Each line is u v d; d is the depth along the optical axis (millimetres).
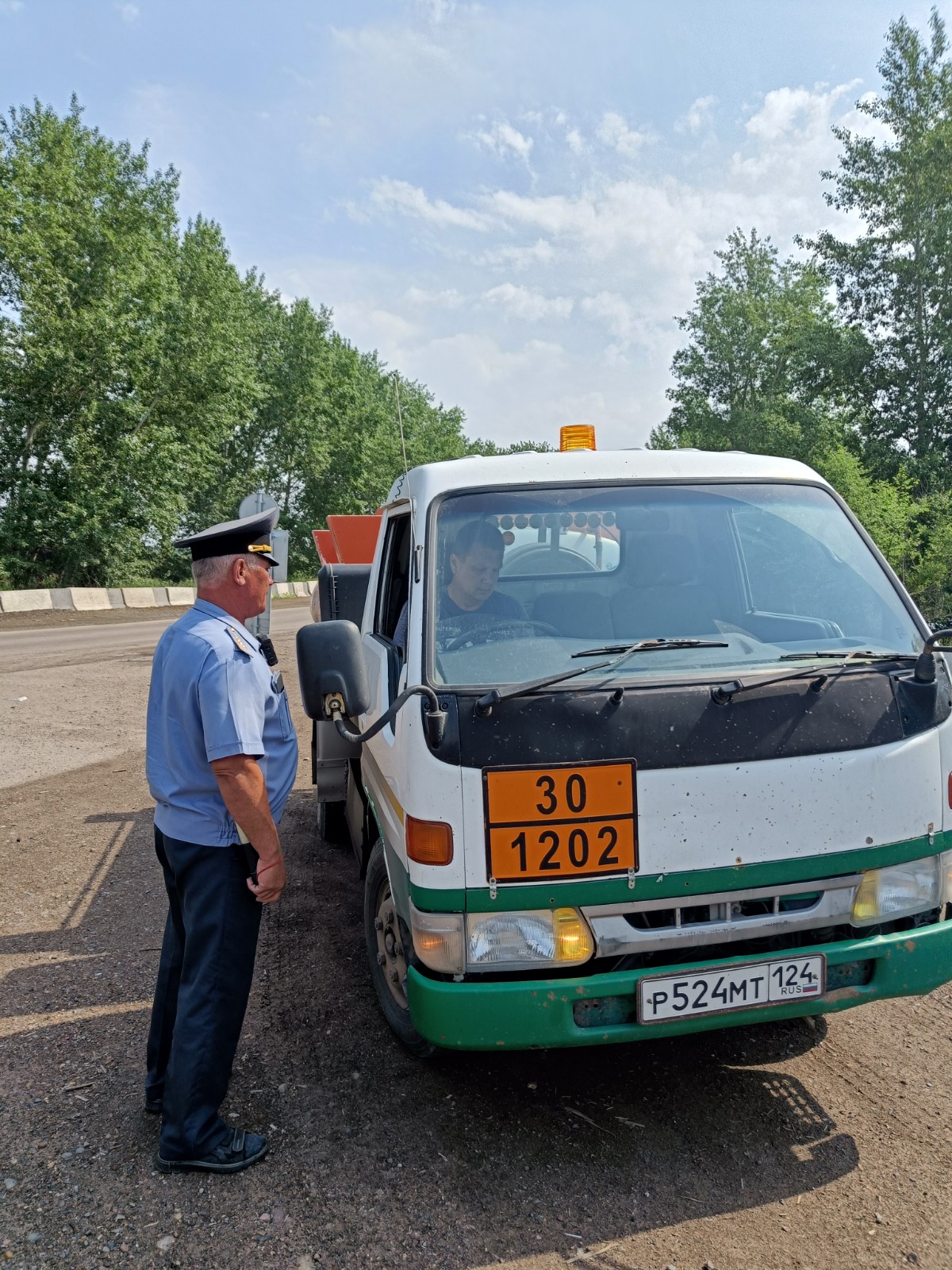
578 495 3611
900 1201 2818
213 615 3105
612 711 2857
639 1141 3146
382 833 3584
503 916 2818
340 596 5594
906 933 3053
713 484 3770
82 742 10297
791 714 2961
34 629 26359
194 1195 2926
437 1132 3227
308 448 56188
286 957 4699
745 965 2879
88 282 34312
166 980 3324
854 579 3596
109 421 35812
